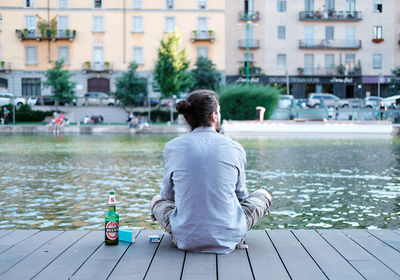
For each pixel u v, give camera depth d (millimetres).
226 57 54344
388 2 55156
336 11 54688
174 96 44031
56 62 47375
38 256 3754
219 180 3590
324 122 33156
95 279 3178
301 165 14219
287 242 4156
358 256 3715
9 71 52562
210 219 3602
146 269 3379
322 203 8273
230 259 3584
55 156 17453
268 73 55000
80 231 4645
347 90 55969
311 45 54906
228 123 32875
